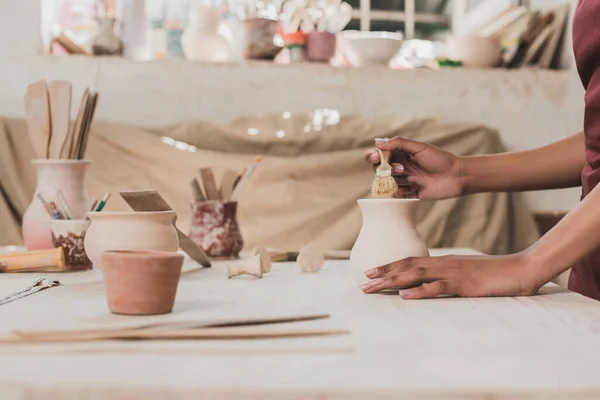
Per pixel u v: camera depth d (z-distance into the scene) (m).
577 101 2.99
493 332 0.60
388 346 0.54
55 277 1.10
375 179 0.94
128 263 0.68
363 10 3.79
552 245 0.83
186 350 0.51
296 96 2.93
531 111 2.99
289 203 2.57
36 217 1.30
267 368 0.47
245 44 2.98
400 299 0.81
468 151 2.76
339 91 2.94
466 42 3.07
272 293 0.87
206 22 2.97
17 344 0.53
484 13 3.44
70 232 1.19
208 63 2.92
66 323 0.63
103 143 2.63
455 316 0.68
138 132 2.69
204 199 1.46
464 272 0.83
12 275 1.13
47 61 2.84
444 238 2.60
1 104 2.83
